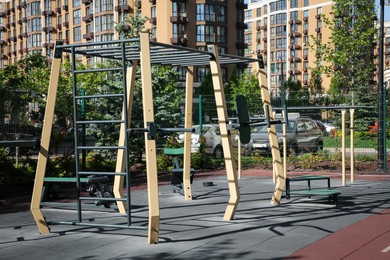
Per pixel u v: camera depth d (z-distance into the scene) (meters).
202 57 8.66
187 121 10.53
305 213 8.49
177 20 70.25
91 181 7.63
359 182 13.34
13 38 98.19
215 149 21.17
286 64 111.75
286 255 5.74
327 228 7.20
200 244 6.34
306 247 6.10
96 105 16.70
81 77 27.14
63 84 18.77
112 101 16.67
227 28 75.88
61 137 13.42
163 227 7.45
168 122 17.84
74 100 7.44
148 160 6.49
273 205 9.45
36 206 7.27
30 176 13.37
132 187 13.09
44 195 7.86
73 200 10.77
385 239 6.48
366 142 18.38
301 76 108.69
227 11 75.75
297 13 108.44
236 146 18.20
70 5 83.94
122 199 6.89
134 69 9.10
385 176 14.81
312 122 21.61
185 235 6.87
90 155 15.90
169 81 18.25
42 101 15.88
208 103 19.00
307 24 107.19
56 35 88.50
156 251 6.04
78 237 6.93
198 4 72.88
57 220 8.26
